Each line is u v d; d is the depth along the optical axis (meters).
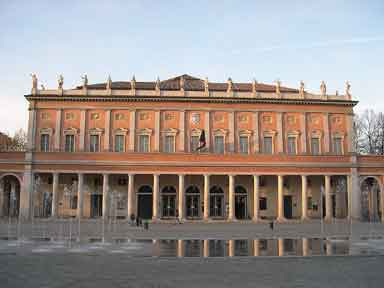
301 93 67.75
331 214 61.22
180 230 43.22
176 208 64.69
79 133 64.88
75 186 64.12
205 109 66.38
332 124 67.88
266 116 67.19
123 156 60.12
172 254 24.94
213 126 66.31
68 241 32.22
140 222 51.09
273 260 22.56
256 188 60.91
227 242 32.06
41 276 17.75
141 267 20.17
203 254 25.02
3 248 27.56
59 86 65.38
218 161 60.81
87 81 66.38
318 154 62.28
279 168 61.41
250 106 66.88
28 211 58.81
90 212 63.88
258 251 26.50
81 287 15.60
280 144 66.44
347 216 64.31
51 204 63.97
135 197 64.44
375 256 24.11
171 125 66.00
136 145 65.25
